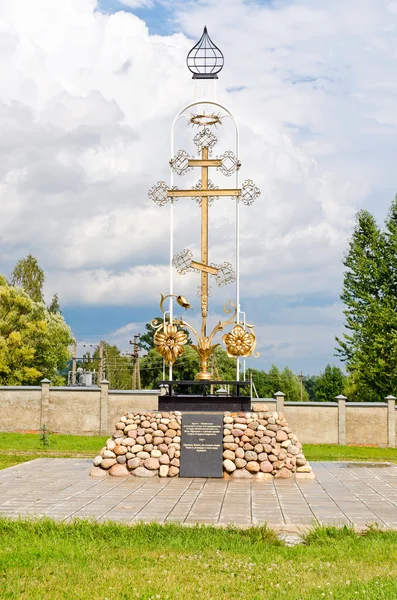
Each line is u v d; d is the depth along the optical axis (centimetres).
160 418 1359
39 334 4178
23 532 845
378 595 610
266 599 605
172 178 1491
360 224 3566
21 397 2855
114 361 6378
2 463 1706
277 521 934
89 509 1002
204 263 1459
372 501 1088
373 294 3519
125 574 676
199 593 622
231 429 1339
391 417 2759
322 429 2762
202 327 1442
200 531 853
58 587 633
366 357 3388
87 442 2512
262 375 6184
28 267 5156
